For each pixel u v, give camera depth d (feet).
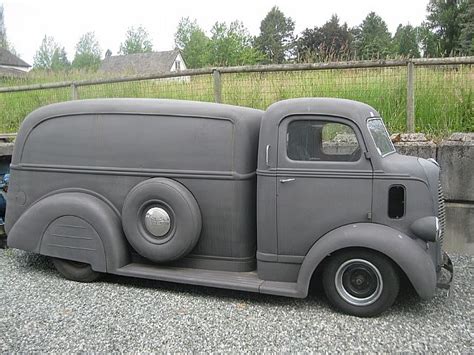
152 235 15.21
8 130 33.55
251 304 14.53
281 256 14.28
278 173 14.03
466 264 18.25
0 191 21.09
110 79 28.66
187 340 12.19
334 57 28.81
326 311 13.98
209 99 26.61
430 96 23.06
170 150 15.28
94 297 15.08
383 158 13.53
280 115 14.10
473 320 13.32
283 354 11.50
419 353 11.50
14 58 189.26
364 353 11.53
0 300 14.85
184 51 172.04
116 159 15.87
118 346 11.90
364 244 13.07
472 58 21.27
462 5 106.52
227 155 14.76
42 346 11.92
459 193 19.48
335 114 13.71
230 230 14.92
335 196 13.66
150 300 14.82
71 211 15.92
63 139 16.58
